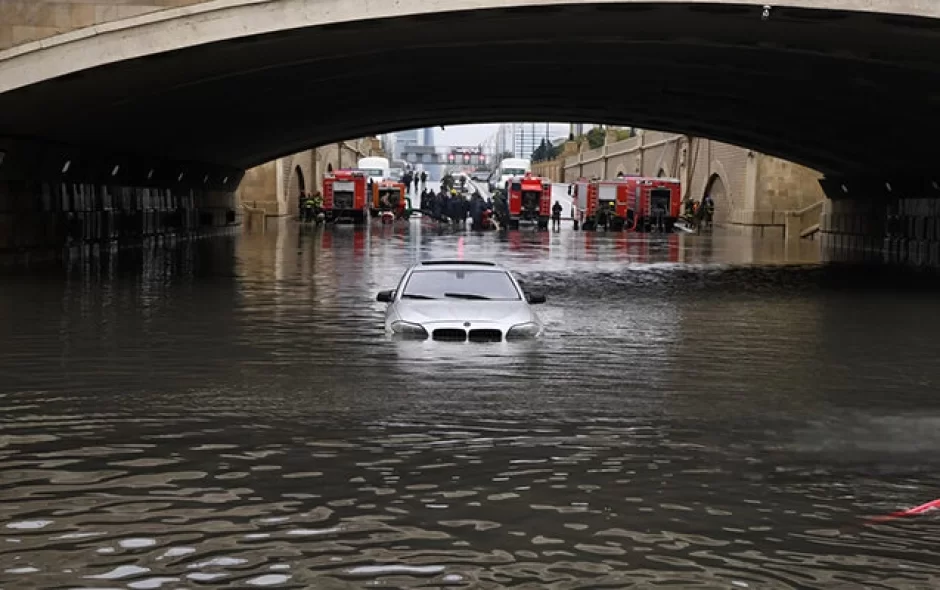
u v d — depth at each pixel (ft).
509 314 56.03
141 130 123.65
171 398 41.27
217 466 31.22
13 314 67.21
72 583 22.00
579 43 93.71
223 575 22.56
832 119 134.62
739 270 117.50
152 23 78.95
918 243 143.02
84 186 125.70
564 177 525.75
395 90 130.21
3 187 101.14
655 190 250.37
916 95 108.37
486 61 104.94
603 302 79.97
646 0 75.82
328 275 100.68
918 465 32.27
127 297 78.13
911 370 50.37
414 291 58.49
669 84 123.85
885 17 77.71
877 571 23.24
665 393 43.50
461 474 30.60
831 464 32.32
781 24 82.94
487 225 243.19
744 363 51.72
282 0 77.97
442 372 46.98
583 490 29.14
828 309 77.00
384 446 33.81
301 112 144.36
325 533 25.30
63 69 79.66
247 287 87.40
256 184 246.88
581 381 45.62
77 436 34.91
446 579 22.44
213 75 95.81
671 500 28.32
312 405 39.99
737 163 248.32
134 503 27.53
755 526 26.18
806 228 220.64
